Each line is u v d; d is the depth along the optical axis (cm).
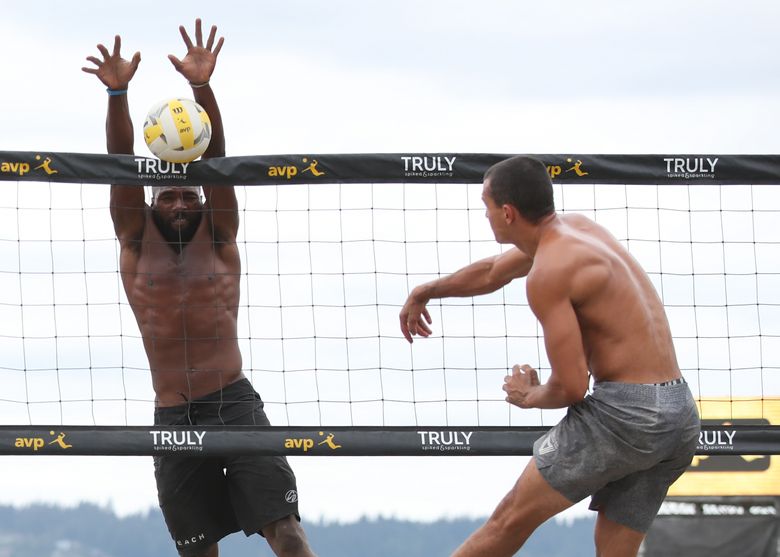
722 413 2609
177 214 2058
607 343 1664
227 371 2058
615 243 1720
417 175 2047
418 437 1995
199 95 2053
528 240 1708
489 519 1730
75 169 2022
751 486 2755
